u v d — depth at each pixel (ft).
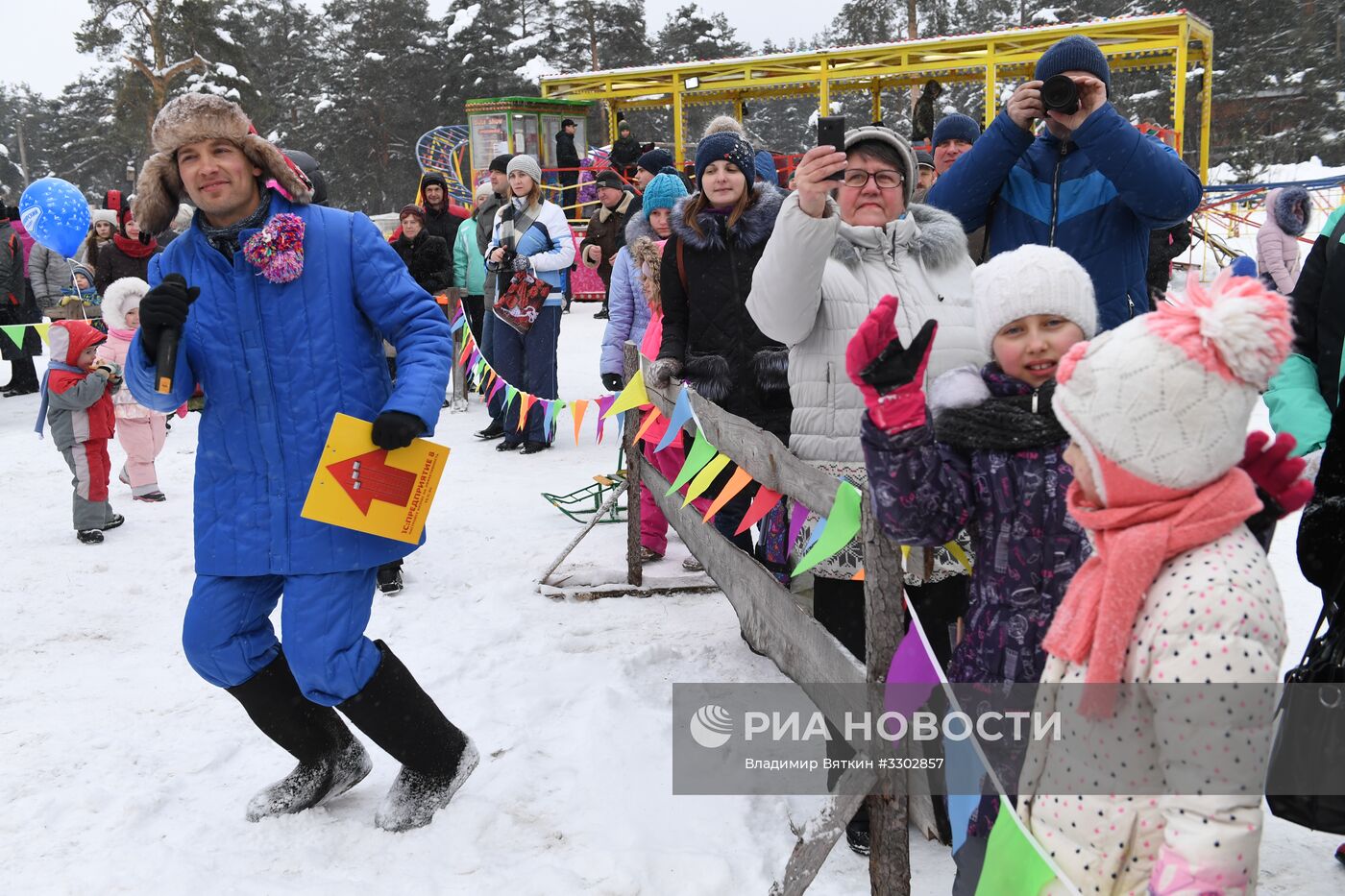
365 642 10.10
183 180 9.51
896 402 6.29
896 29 141.28
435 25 165.37
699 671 14.03
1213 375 4.76
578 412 20.24
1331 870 9.30
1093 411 5.04
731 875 9.33
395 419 9.54
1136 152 10.87
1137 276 11.89
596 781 11.09
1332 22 140.46
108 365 21.27
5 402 40.81
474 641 15.42
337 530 9.80
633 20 168.96
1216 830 4.84
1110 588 5.16
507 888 9.29
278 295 9.70
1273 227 29.25
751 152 14.12
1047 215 11.87
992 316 6.98
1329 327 9.42
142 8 135.44
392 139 164.25
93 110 195.00
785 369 13.91
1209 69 61.11
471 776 11.27
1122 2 140.36
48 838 10.44
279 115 175.63
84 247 41.65
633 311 21.03
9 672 14.94
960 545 9.33
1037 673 6.66
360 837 10.20
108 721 13.21
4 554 20.77
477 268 33.63
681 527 15.23
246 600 10.07
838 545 7.11
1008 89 76.48
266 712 10.36
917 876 8.98
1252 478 5.56
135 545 21.21
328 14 177.27
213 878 9.60
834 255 9.87
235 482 9.82
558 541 20.27
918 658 6.62
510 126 70.28
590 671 14.05
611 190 40.83
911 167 10.05
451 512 22.67
